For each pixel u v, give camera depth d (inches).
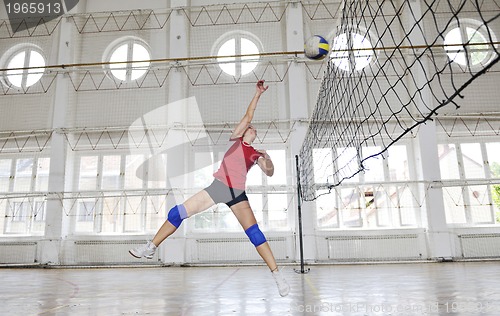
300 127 430.9
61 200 434.0
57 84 460.1
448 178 429.7
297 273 262.7
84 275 283.1
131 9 490.9
